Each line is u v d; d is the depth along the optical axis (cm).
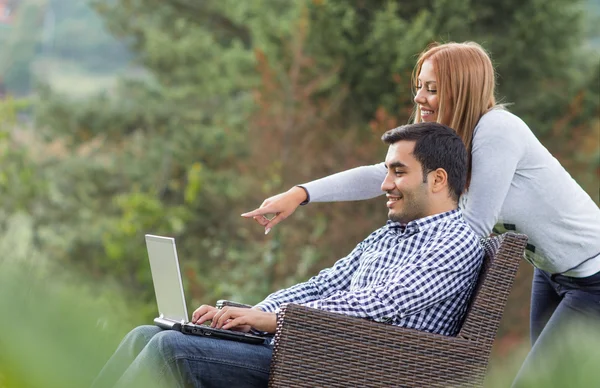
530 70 1476
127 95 1944
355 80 1506
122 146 1902
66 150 1917
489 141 371
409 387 316
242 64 1716
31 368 69
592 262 384
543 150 380
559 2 1478
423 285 332
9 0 2081
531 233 387
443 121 390
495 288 328
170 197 1825
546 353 136
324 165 1483
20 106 1903
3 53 2081
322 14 1517
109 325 88
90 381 72
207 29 1955
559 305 388
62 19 2089
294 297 386
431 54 399
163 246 362
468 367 321
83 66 2061
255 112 1638
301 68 1539
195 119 1838
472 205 371
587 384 126
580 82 1477
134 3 2017
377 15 1462
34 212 1752
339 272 392
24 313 72
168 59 1853
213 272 1433
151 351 311
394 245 360
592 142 1427
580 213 386
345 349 311
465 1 1441
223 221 1631
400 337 316
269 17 1599
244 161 1606
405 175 353
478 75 385
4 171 1772
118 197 1672
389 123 1377
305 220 1306
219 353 321
